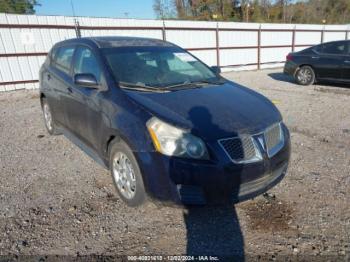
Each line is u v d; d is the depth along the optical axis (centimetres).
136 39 408
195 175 237
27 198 316
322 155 414
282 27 1834
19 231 261
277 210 286
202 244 242
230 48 1631
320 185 331
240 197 254
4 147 472
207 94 310
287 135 305
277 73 1516
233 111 277
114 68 324
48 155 436
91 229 263
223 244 242
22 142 495
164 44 412
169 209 291
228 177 242
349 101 761
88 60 359
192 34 1457
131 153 265
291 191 319
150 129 249
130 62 341
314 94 870
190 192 242
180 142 240
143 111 262
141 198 273
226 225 265
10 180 357
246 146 251
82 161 411
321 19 4612
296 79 1061
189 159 238
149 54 367
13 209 295
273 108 313
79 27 1140
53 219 278
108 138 298
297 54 1052
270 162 265
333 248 235
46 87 470
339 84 1038
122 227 265
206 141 239
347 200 300
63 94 399
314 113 645
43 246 242
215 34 1543
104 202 306
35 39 1061
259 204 296
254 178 255
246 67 1742
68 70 404
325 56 964
